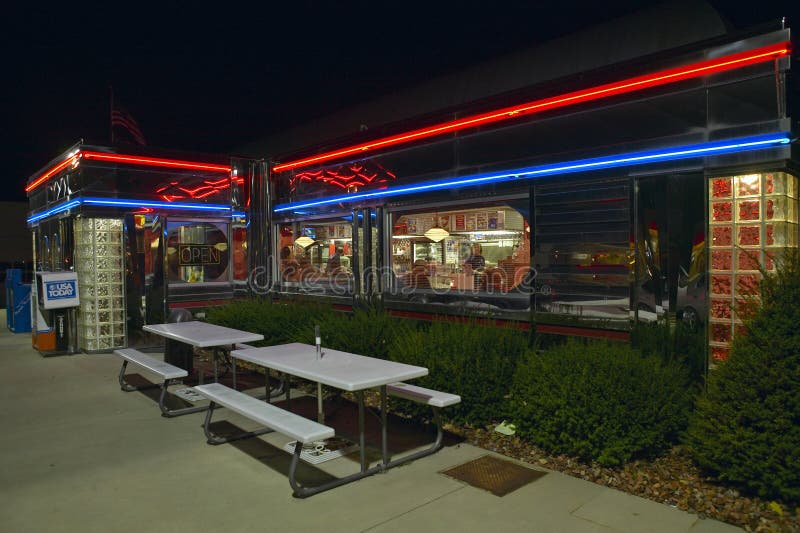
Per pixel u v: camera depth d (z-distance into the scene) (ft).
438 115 22.89
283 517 10.86
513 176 20.17
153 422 17.42
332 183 28.96
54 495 12.09
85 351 29.96
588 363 13.52
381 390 13.20
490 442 14.87
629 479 12.12
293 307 25.11
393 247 26.11
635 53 23.94
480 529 10.14
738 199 14.70
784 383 10.73
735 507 10.63
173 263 32.32
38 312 30.04
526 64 28.19
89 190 29.17
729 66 14.70
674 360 15.19
